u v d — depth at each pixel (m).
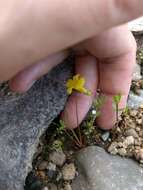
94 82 0.12
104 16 0.08
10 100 0.12
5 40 0.09
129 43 0.11
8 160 0.12
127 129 0.14
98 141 0.13
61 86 0.12
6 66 0.09
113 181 0.12
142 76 0.15
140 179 0.13
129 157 0.13
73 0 0.08
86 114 0.13
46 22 0.08
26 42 0.09
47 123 0.12
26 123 0.12
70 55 0.12
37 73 0.10
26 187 0.13
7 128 0.12
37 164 0.13
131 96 0.14
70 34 0.08
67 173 0.13
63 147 0.13
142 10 0.08
